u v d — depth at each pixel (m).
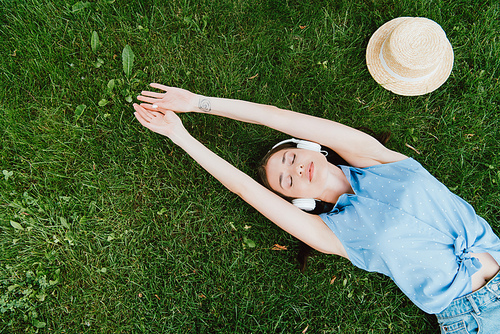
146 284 2.49
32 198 2.45
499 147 2.62
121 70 2.61
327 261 2.56
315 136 2.25
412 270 2.03
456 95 2.69
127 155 2.55
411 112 2.68
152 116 2.34
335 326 2.51
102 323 2.43
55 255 2.45
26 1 2.58
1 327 2.36
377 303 2.54
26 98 2.57
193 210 2.59
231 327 2.48
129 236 2.51
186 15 2.66
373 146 2.23
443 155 2.64
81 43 2.61
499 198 2.56
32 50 2.57
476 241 2.10
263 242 2.56
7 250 2.42
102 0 2.60
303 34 2.73
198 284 2.51
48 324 2.41
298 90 2.69
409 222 1.99
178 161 2.58
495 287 2.07
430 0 2.71
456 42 2.70
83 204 2.50
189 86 2.65
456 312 2.12
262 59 2.68
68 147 2.51
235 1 2.70
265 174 2.34
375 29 2.74
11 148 2.50
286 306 2.52
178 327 2.46
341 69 2.71
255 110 2.31
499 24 2.69
